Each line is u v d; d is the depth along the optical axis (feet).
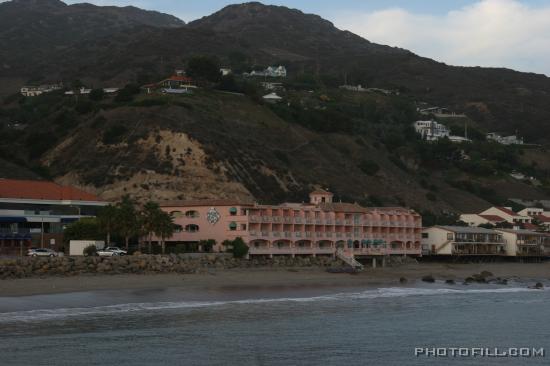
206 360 206.28
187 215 483.10
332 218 520.83
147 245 470.80
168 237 451.53
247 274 413.39
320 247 510.17
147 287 339.36
